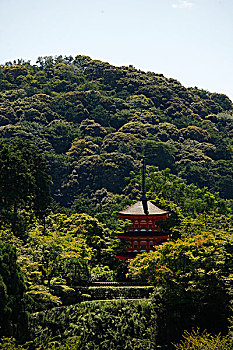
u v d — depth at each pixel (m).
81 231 72.75
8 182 73.88
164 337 46.97
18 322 43.16
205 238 50.16
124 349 46.78
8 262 44.62
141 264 53.28
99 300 50.97
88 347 46.69
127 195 135.12
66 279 57.28
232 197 141.50
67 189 139.00
